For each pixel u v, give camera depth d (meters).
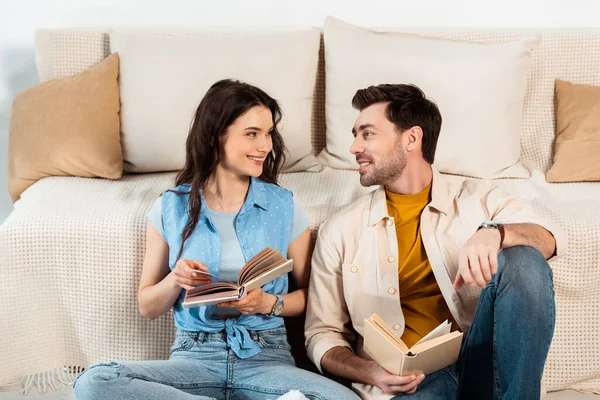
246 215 2.04
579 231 2.17
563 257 2.17
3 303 2.28
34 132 2.58
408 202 2.07
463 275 1.77
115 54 2.65
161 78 2.60
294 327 2.35
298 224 2.13
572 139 2.58
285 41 2.67
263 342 1.99
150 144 2.60
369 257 2.04
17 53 3.27
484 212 2.03
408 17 3.15
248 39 2.66
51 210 2.31
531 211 1.98
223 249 2.02
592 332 2.24
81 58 2.77
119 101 2.63
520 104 2.61
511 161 2.59
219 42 2.64
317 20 3.18
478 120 2.54
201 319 1.99
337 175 2.60
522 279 1.77
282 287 2.08
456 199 2.07
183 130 2.59
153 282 2.07
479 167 2.55
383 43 2.62
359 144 2.05
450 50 2.58
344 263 2.05
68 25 3.24
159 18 3.21
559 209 2.26
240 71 2.62
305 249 2.15
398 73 2.57
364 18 3.16
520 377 1.78
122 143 2.63
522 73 2.59
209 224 2.03
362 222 2.07
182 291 2.02
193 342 1.99
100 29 2.80
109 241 2.25
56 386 2.33
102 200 2.38
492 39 2.76
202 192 2.03
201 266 1.90
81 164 2.55
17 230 2.26
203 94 2.59
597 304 2.22
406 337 2.00
